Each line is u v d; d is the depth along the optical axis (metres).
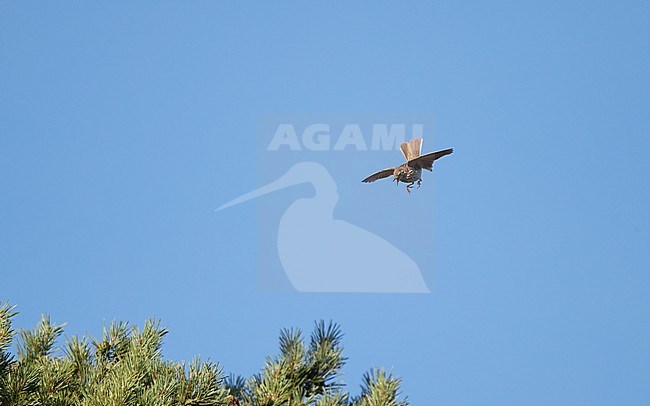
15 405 10.21
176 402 10.59
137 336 11.58
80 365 11.26
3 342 10.67
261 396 11.39
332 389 11.83
